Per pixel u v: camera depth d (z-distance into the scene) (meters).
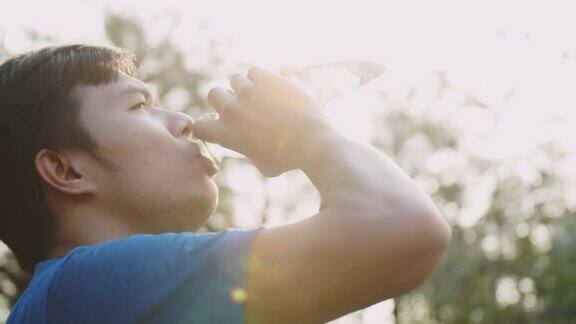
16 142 1.83
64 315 1.55
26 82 1.85
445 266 17.81
